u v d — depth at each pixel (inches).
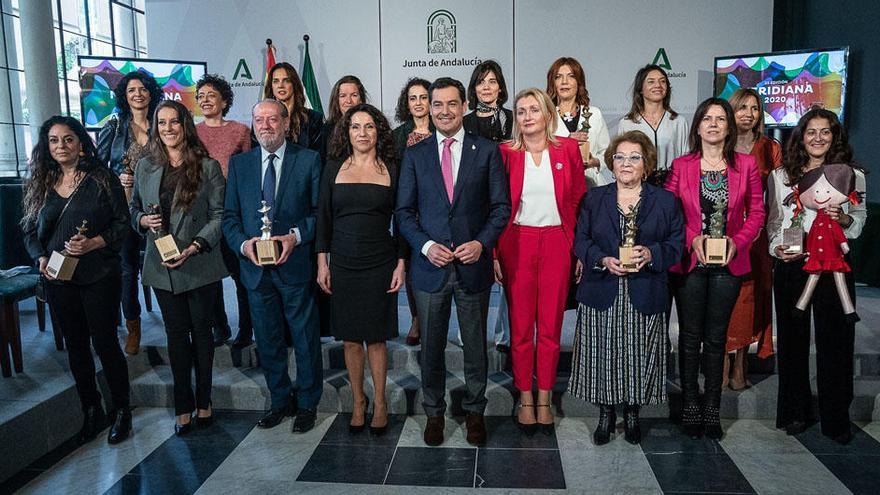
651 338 109.7
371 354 119.1
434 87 107.5
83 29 335.3
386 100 265.9
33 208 115.9
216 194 121.8
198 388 125.5
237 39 265.0
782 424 119.7
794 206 113.0
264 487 103.7
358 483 104.4
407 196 111.4
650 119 136.5
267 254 112.7
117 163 151.1
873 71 207.9
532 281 115.4
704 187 112.7
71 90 328.5
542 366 118.9
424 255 108.8
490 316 171.2
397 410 132.1
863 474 104.6
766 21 250.4
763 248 129.1
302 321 120.5
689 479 103.8
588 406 128.6
